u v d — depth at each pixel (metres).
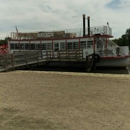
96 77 12.77
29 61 19.69
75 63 22.00
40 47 25.44
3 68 16.30
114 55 21.77
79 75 13.81
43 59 22.47
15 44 26.73
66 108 6.02
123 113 5.52
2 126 4.57
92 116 5.27
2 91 8.46
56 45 24.58
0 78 12.11
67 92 8.30
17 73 14.73
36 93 8.10
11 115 5.34
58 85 9.91
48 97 7.43
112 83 10.46
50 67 24.45
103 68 22.39
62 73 15.10
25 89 8.91
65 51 22.72
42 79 11.84
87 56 20.56
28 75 13.63
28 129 4.40
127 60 21.75
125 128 4.47
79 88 9.14
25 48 26.20
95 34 22.00
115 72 19.39
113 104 6.43
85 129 4.41
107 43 22.77
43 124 4.70
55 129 4.41
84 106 6.23
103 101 6.83
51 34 26.36
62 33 25.69
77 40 23.19
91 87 9.38
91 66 21.14
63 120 4.97
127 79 11.83
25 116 5.27
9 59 16.88
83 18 24.92
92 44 22.25
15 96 7.58
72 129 4.41
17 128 4.46
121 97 7.38
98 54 21.69
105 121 4.91
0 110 5.78
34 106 6.24
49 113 5.54
